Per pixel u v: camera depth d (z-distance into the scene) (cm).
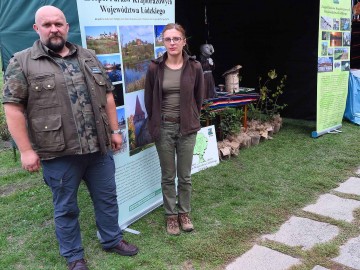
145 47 308
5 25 344
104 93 243
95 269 261
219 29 712
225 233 301
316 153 484
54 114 220
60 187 236
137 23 297
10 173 454
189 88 274
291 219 324
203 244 287
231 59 715
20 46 340
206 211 338
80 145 228
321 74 527
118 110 290
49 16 215
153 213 339
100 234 276
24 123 221
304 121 645
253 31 675
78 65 229
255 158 473
